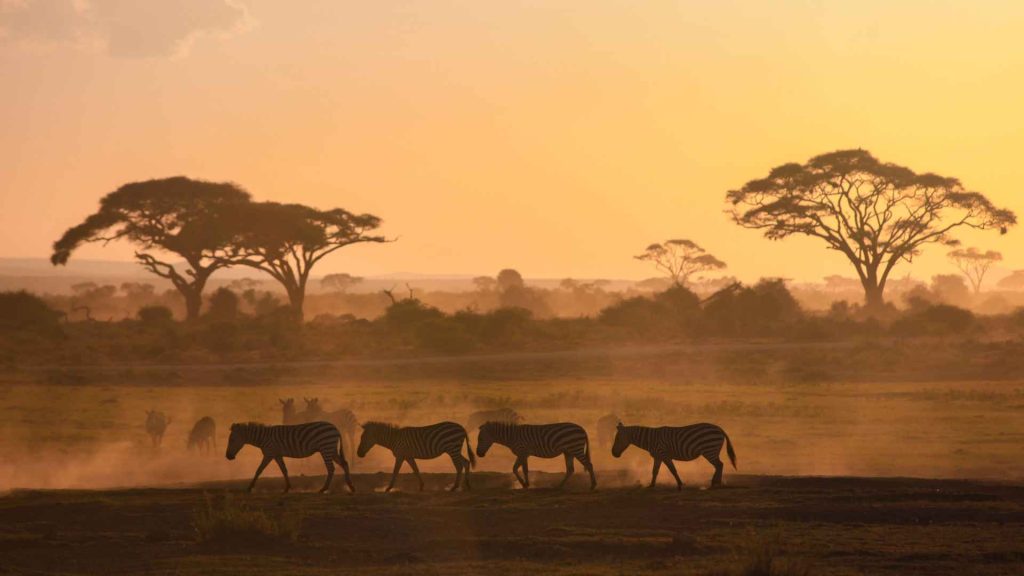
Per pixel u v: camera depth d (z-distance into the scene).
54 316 140.25
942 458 42.81
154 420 49.66
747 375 89.94
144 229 150.75
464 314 128.12
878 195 158.62
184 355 105.44
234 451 33.59
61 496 32.16
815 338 124.19
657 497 30.45
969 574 21.11
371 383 87.12
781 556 22.48
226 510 25.98
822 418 58.03
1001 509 28.08
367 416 60.62
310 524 27.28
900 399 68.94
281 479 37.22
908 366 90.88
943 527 26.09
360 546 24.80
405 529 26.73
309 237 145.75
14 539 25.34
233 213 146.50
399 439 33.66
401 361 101.69
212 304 153.38
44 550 24.55
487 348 114.62
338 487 35.38
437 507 29.45
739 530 26.03
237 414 64.00
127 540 25.59
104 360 101.75
